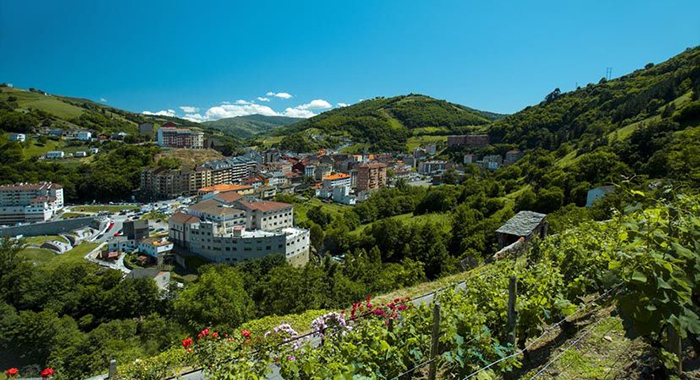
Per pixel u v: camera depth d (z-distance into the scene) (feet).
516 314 29.50
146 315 189.37
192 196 518.37
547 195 209.67
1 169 460.14
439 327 26.58
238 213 307.17
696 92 254.68
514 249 75.72
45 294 200.23
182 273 261.03
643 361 24.73
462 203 290.97
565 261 40.52
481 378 23.41
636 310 18.93
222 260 271.28
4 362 153.79
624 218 24.14
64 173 510.58
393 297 60.18
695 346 23.50
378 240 252.01
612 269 21.24
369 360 26.81
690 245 20.31
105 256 300.61
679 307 18.24
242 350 32.17
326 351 28.55
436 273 176.04
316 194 523.70
